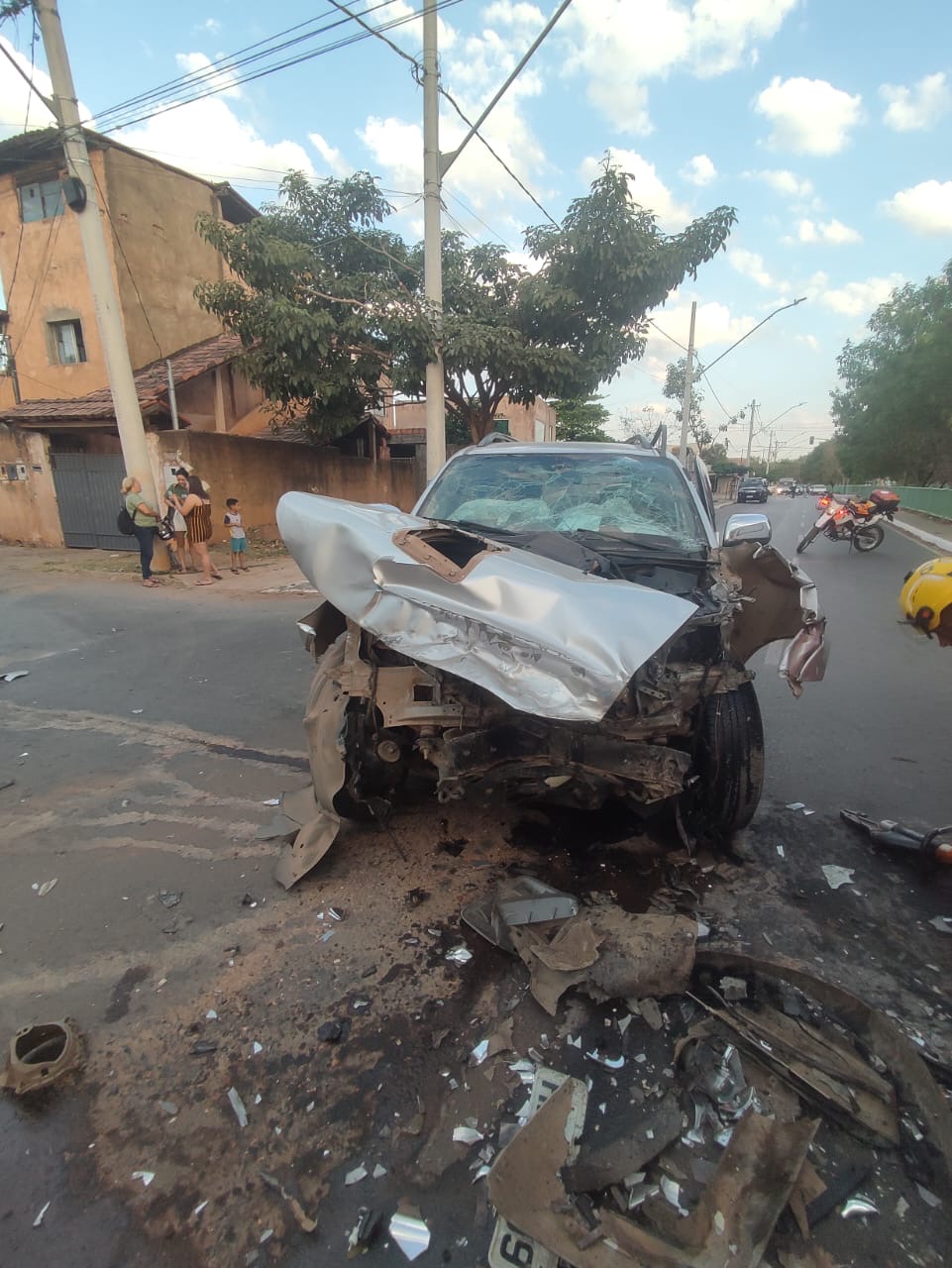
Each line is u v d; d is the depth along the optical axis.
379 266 13.72
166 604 9.42
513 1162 1.71
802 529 23.44
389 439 22.08
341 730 3.08
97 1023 2.30
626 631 2.19
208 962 2.59
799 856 3.28
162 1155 1.84
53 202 15.72
